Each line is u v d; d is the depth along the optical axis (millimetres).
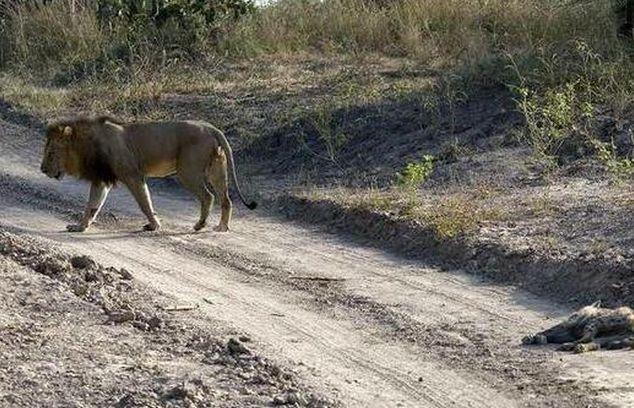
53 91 26641
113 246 15930
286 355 11258
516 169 17984
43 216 17812
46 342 11258
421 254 15070
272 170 20672
